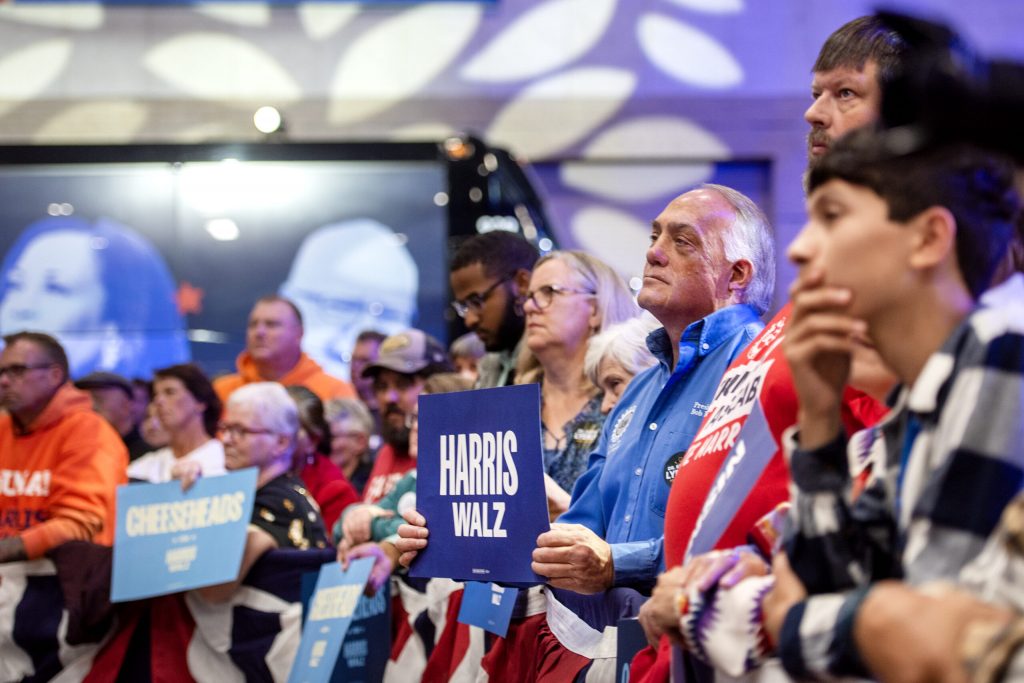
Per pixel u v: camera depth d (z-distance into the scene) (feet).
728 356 7.29
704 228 7.59
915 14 5.12
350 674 11.06
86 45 31.53
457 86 31.45
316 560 12.71
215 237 22.22
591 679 7.07
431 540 7.52
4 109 31.24
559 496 8.63
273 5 31.60
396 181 21.79
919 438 4.05
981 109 4.10
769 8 31.32
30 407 14.19
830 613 3.82
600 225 31.24
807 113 6.27
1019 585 3.46
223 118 31.22
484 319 11.59
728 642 4.44
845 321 4.12
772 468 5.16
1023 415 3.79
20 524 14.01
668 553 5.84
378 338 19.26
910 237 4.06
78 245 22.24
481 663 9.57
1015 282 4.15
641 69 31.37
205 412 15.33
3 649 13.09
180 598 12.79
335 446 17.10
